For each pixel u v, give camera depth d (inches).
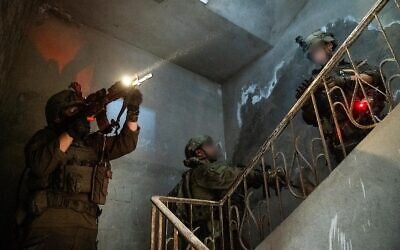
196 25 250.5
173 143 249.8
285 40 257.8
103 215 195.5
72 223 126.6
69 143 127.6
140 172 221.9
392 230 81.5
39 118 197.0
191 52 274.7
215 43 267.0
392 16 186.9
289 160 216.1
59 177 128.3
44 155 124.3
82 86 222.1
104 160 144.4
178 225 112.2
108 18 240.1
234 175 165.9
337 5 223.9
